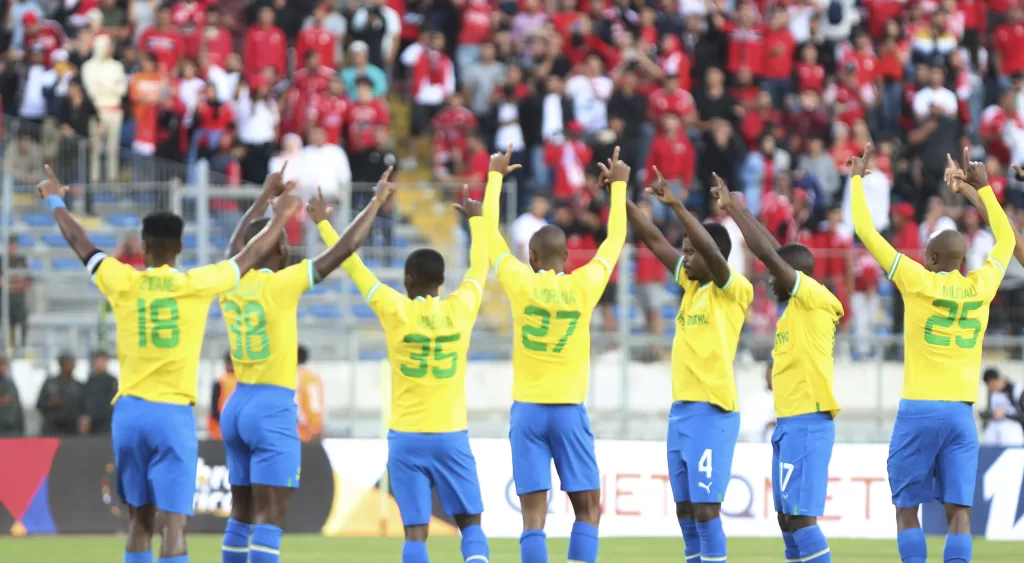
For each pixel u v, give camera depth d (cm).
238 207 6712
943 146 8088
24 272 6531
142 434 3008
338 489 5394
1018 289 6538
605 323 6381
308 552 4788
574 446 3209
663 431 6228
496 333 6569
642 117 7950
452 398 3142
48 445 5331
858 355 6341
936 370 3369
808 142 7925
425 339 3097
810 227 7150
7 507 5291
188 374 3053
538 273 3219
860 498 5331
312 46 8131
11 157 7369
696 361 3262
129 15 8431
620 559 4675
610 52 8531
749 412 6172
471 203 3294
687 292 3322
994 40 9081
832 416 3394
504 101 7944
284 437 3186
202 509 5319
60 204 3116
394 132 8338
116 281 3028
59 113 7556
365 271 3170
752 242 3328
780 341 3412
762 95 8069
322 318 6694
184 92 7706
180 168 7438
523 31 8700
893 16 9112
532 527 3198
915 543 3388
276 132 7644
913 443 3384
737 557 4709
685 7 9019
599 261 3244
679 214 3172
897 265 3378
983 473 5353
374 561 4525
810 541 3328
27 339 6556
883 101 8581
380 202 3206
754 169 7712
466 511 3155
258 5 8575
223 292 3106
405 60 8569
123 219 6988
